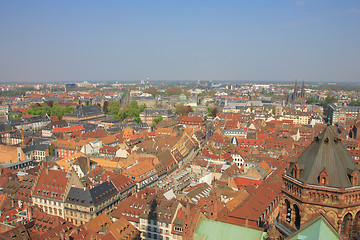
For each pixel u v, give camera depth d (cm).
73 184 14288
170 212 12062
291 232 6044
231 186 15425
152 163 18912
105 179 16138
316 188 5625
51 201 14312
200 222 7625
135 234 11806
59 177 14900
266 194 12431
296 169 5984
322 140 5922
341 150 5909
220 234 7244
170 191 14425
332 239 5181
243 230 7162
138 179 16850
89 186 14862
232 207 12162
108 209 14338
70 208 13762
